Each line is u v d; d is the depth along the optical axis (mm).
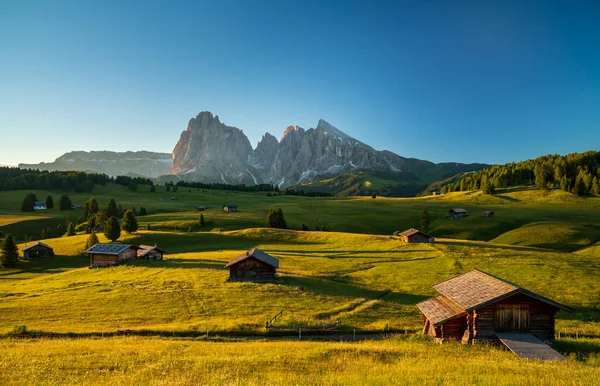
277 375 20422
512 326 30938
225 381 19078
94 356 25266
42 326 37938
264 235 115375
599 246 93312
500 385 17031
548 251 86000
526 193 195125
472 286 34906
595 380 18078
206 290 53000
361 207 183250
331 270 71750
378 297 53781
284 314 43000
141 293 51438
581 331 38656
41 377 20438
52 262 92375
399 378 18812
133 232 117938
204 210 186500
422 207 182500
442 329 32438
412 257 82250
